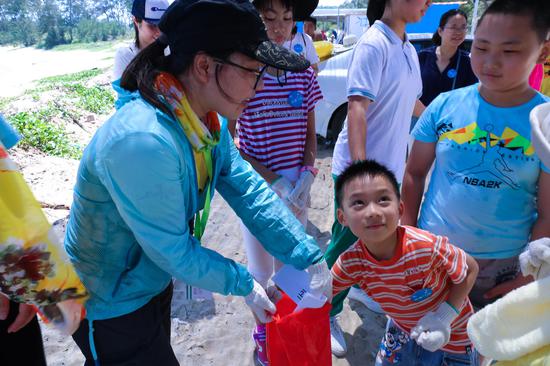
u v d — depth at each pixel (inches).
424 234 71.8
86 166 54.1
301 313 69.0
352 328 114.3
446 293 75.6
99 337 62.7
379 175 69.7
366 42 90.4
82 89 425.4
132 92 58.9
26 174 197.9
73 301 50.1
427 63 166.1
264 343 97.7
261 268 99.4
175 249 53.9
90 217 56.7
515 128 72.1
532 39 66.3
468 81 161.8
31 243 44.4
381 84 92.8
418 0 88.2
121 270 60.3
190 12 50.8
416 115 131.3
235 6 50.3
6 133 57.3
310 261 68.0
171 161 51.7
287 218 69.7
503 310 45.6
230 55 52.1
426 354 79.4
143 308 63.5
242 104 57.0
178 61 53.9
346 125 100.6
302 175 95.7
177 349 109.0
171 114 53.3
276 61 53.6
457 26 154.6
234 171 70.1
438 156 81.0
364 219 68.6
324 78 227.5
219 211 176.6
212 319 118.6
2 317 57.2
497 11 67.4
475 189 76.2
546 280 43.2
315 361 71.0
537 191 74.5
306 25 251.3
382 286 75.5
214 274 57.2
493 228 77.3
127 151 49.8
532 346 43.5
